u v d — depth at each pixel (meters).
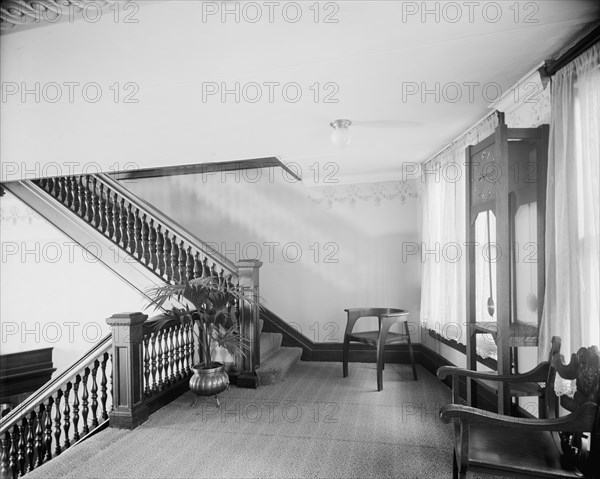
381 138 3.64
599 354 1.58
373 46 2.04
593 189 1.86
